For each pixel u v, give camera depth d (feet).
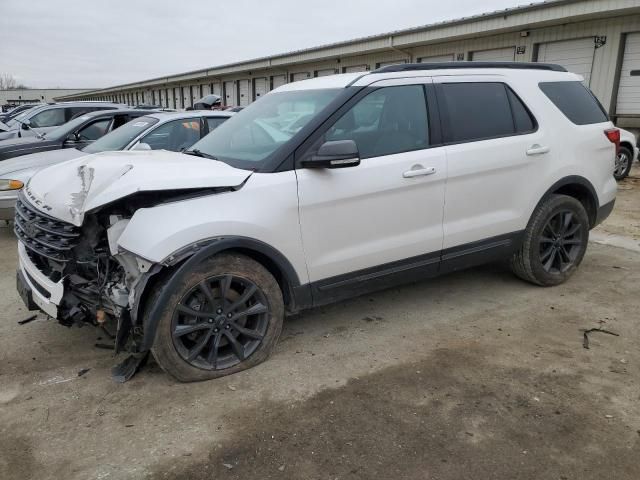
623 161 34.24
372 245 11.98
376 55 69.05
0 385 10.47
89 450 8.55
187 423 9.23
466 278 16.42
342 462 8.23
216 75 106.52
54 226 10.25
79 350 11.88
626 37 43.73
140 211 9.67
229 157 11.74
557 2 44.06
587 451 8.41
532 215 14.56
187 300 10.09
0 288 15.79
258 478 7.93
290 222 10.77
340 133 11.46
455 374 10.77
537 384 10.34
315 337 12.51
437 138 12.71
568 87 15.60
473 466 8.11
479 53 56.03
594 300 14.56
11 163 21.35
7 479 7.92
